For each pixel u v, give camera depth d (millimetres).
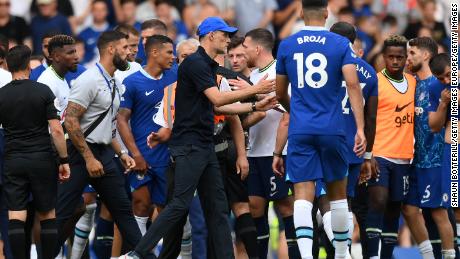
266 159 39469
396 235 40719
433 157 39969
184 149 35562
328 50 33781
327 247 38750
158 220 35344
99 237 41500
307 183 34375
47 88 36750
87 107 37250
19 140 36531
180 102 35750
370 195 39625
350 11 59125
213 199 36031
